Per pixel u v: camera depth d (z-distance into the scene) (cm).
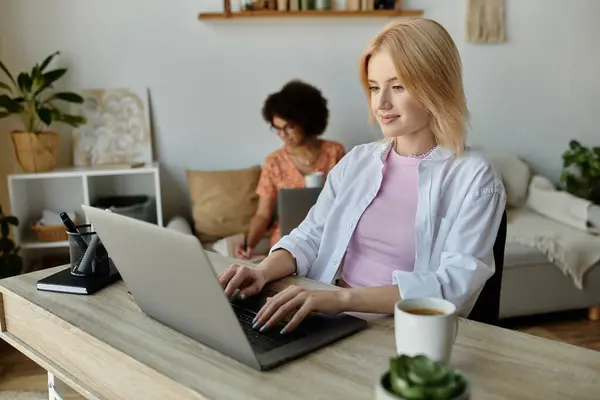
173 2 332
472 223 134
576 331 293
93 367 112
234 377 93
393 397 70
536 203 346
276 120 291
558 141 383
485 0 355
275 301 115
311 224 162
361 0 339
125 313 120
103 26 328
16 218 291
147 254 100
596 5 373
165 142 343
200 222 326
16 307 134
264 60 344
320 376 93
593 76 380
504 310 290
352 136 356
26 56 323
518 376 92
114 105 333
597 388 88
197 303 98
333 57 348
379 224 150
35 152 303
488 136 374
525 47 368
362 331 111
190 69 339
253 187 333
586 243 293
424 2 351
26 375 248
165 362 98
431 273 124
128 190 344
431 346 91
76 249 139
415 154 148
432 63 129
